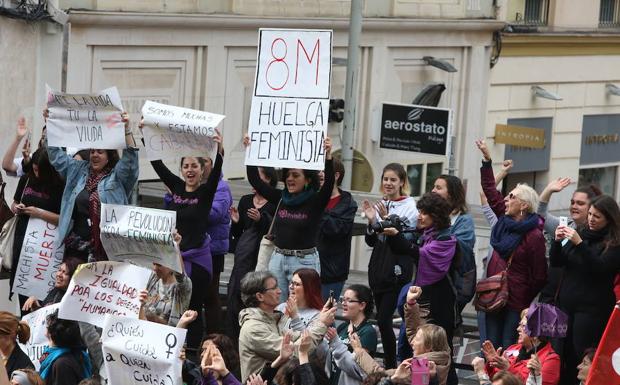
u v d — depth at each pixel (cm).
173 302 1577
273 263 1653
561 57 4191
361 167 3034
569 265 1546
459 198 1683
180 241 1622
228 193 1753
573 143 4325
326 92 1636
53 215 1762
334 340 1452
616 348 1312
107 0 2838
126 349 1384
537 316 1484
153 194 2245
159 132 1634
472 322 1889
